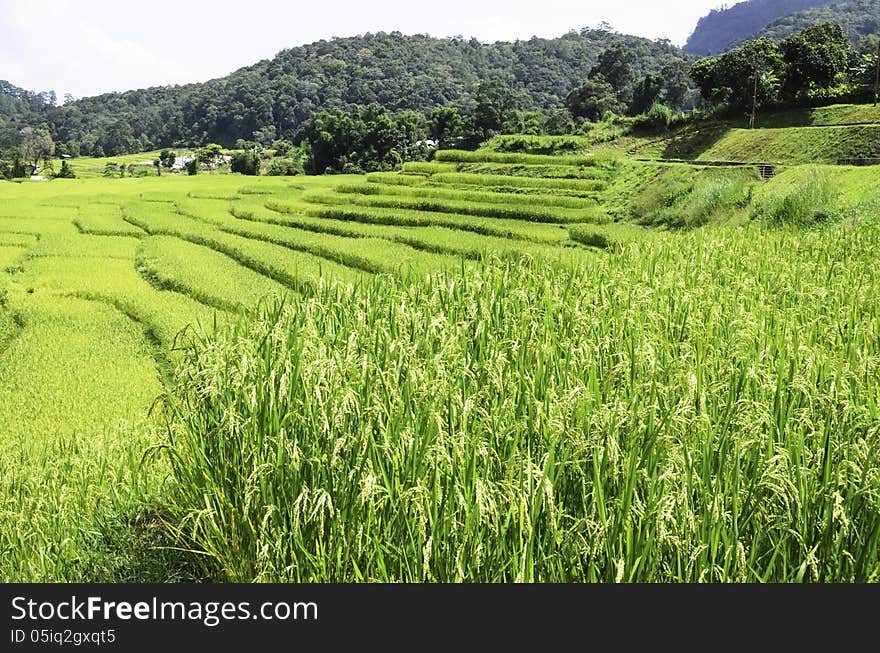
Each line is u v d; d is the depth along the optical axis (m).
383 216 46.56
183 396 7.37
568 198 52.78
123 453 9.90
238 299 23.50
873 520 5.04
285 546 5.66
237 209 52.22
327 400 5.98
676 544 4.73
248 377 6.77
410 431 5.61
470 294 9.42
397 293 9.75
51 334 20.44
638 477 5.37
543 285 10.64
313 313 8.29
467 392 6.58
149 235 41.97
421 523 5.06
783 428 6.07
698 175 53.16
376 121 109.06
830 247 17.42
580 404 5.84
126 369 17.34
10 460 11.09
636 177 58.81
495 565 5.15
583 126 88.31
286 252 33.47
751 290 11.81
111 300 24.62
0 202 58.31
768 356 7.38
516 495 5.10
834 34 77.94
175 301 23.88
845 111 68.50
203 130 181.50
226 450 6.57
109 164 125.94
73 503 8.57
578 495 5.48
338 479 5.65
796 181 38.91
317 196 57.41
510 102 109.06
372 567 5.48
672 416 5.63
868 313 10.85
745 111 77.56
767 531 5.16
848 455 5.61
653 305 10.21
